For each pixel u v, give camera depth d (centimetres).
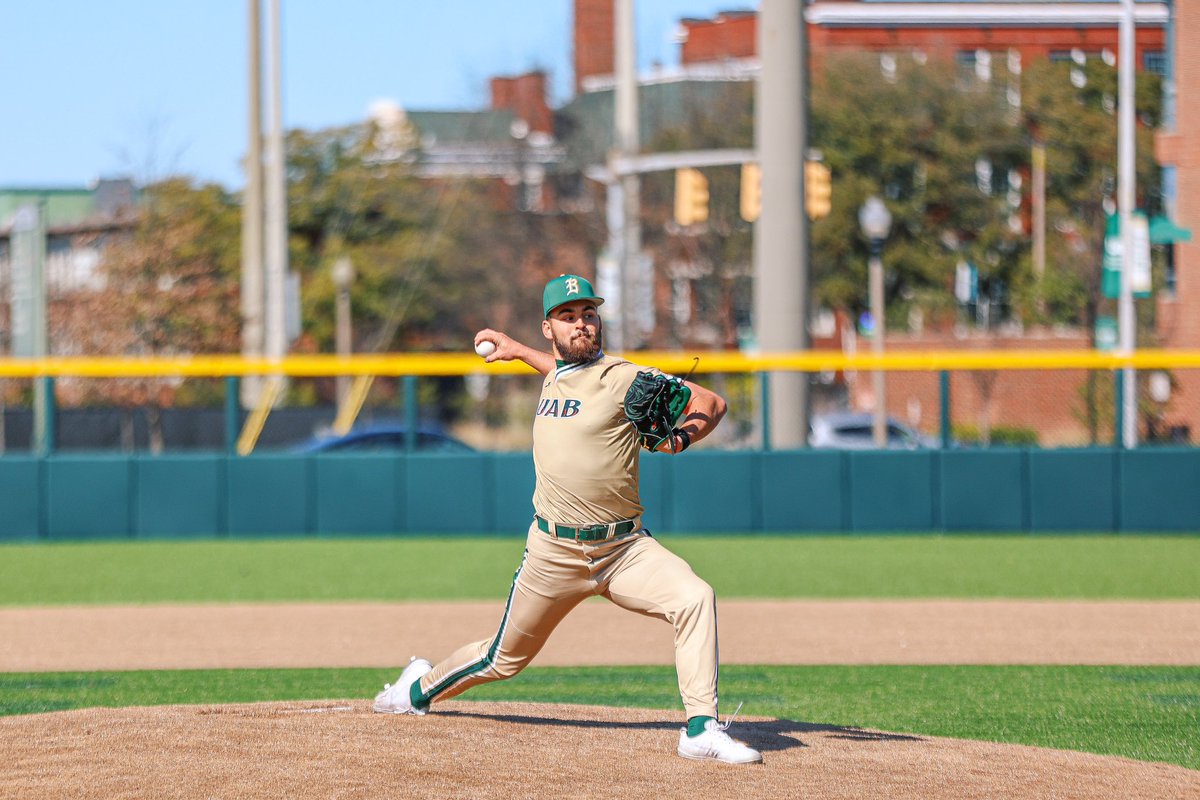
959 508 5153
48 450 5241
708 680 1727
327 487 5250
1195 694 2453
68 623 3384
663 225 12738
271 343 7969
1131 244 7412
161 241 9544
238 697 2431
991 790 1655
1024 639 3097
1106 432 5416
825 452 5156
